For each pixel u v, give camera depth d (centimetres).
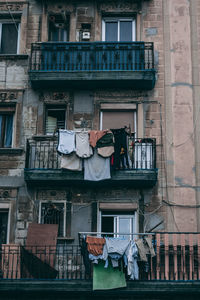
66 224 2073
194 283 1889
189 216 2061
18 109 2203
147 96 2197
